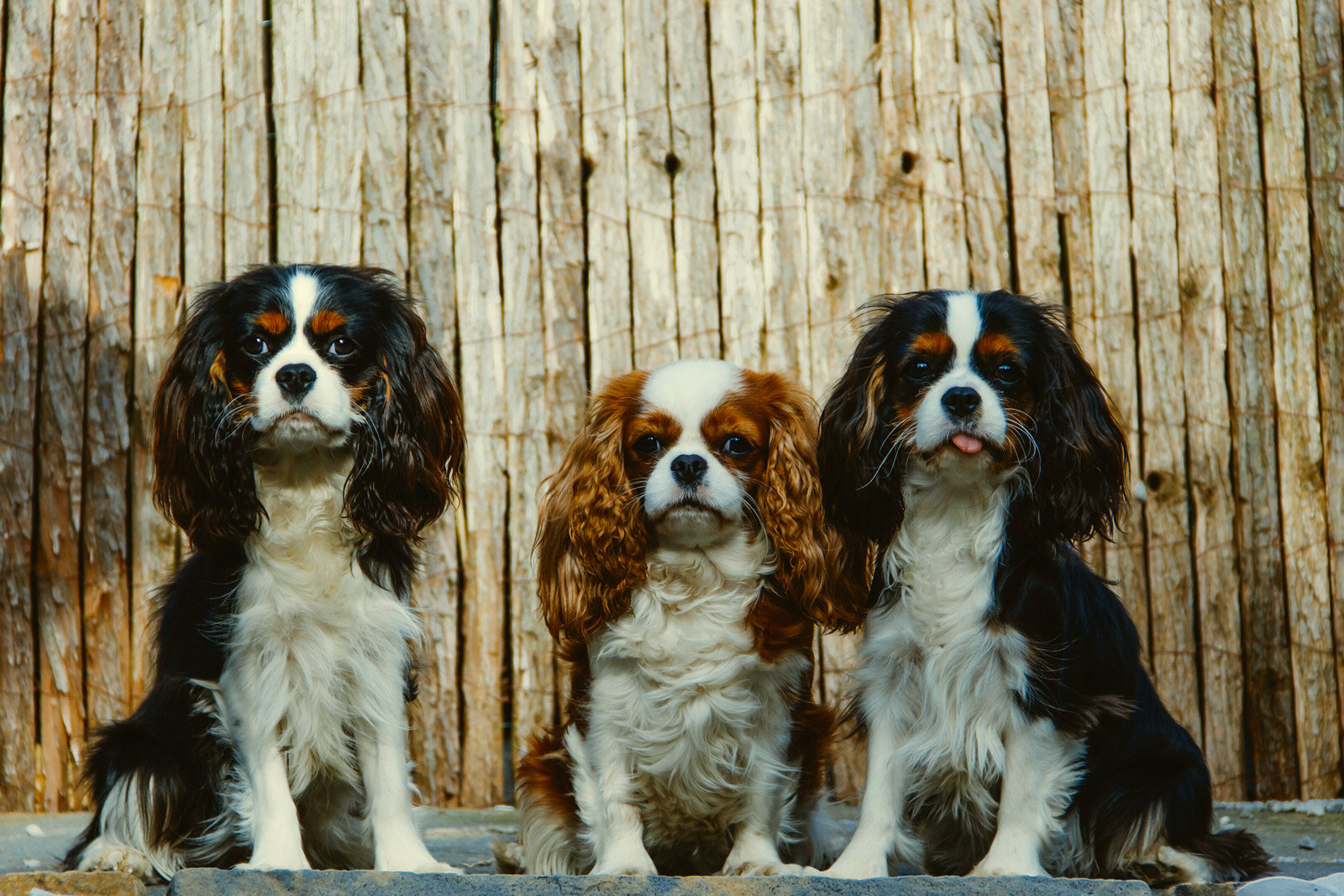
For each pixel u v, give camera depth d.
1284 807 4.62
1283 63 5.12
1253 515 4.95
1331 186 5.08
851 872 3.12
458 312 4.95
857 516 3.39
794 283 4.99
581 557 3.43
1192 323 5.02
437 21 5.03
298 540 3.22
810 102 5.04
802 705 3.48
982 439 3.14
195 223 4.96
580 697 3.45
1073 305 5.01
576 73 5.04
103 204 4.94
